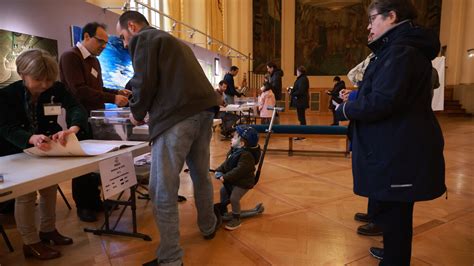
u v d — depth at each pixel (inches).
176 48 67.5
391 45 55.9
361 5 588.1
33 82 66.2
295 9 612.4
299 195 128.9
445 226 99.3
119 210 111.8
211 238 90.7
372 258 80.8
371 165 57.6
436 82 110.8
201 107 70.3
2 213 107.0
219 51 444.8
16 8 127.4
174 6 346.6
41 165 56.8
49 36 142.3
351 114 57.6
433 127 57.6
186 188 136.5
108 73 180.1
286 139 275.9
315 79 616.7
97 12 170.1
